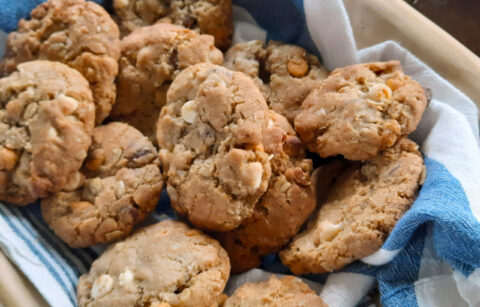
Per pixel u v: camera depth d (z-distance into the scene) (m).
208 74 0.40
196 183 0.39
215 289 0.38
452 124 0.40
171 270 0.38
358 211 0.39
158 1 0.45
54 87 0.40
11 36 0.43
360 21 0.44
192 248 0.39
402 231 0.37
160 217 0.42
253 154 0.38
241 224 0.41
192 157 0.40
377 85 0.40
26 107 0.40
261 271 0.41
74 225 0.40
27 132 0.40
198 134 0.40
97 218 0.40
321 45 0.43
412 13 0.43
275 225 0.40
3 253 0.39
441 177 0.38
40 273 0.39
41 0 0.44
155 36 0.43
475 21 0.46
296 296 0.39
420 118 0.40
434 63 0.43
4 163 0.39
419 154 0.40
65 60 0.42
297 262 0.40
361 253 0.38
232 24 0.45
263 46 0.44
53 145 0.39
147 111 0.44
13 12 0.43
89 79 0.42
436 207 0.37
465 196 0.38
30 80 0.40
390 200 0.39
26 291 0.38
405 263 0.38
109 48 0.42
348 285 0.39
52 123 0.40
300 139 0.41
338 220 0.40
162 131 0.41
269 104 0.43
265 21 0.45
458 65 0.42
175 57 0.42
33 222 0.41
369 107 0.40
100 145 0.41
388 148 0.40
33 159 0.39
